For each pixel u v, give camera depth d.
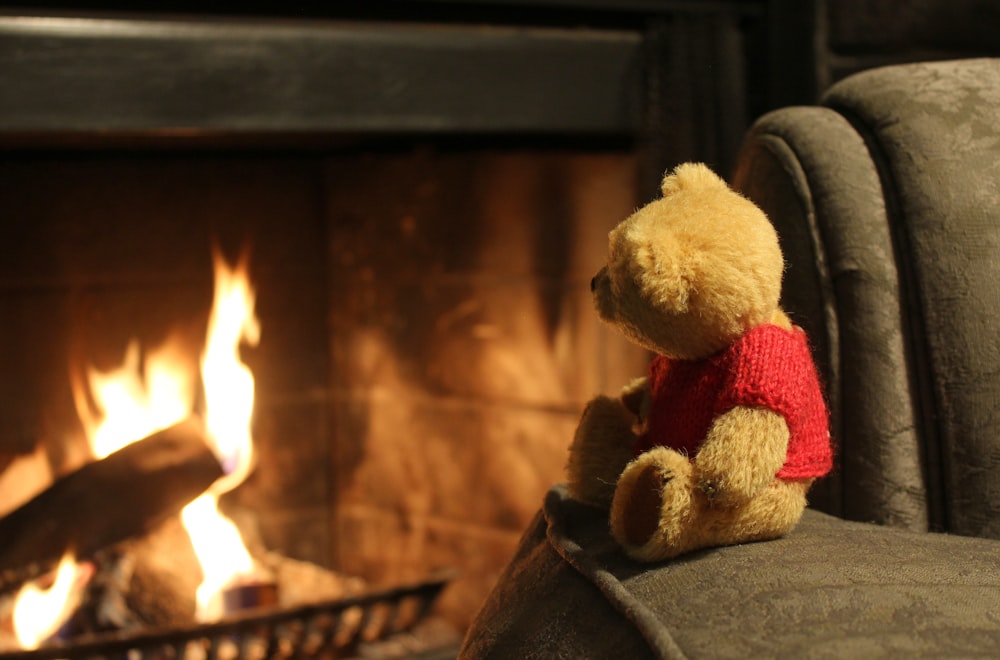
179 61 1.16
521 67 1.32
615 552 0.76
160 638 1.28
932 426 0.82
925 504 0.82
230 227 1.74
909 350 0.83
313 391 1.84
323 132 1.27
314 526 1.86
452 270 1.72
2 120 1.11
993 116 0.84
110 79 1.14
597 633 0.73
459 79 1.29
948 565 0.73
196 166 1.70
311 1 1.26
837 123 0.87
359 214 1.80
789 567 0.72
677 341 0.74
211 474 1.47
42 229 1.61
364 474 1.86
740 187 0.91
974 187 0.82
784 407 0.72
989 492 0.81
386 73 1.25
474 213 1.68
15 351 1.60
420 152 1.71
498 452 1.70
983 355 0.81
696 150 1.41
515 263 1.65
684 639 0.69
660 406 0.76
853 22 1.49
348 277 1.83
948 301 0.82
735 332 0.73
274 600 1.48
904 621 0.68
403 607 1.58
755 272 0.73
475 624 0.84
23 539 1.38
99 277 1.65
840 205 0.84
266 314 1.79
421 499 1.80
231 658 1.39
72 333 1.64
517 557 0.86
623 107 1.39
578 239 1.58
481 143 1.65
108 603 1.38
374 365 1.82
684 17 1.41
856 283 0.83
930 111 0.85
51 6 1.14
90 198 1.63
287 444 1.83
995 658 0.66
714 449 0.71
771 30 1.48
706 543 0.74
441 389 1.76
